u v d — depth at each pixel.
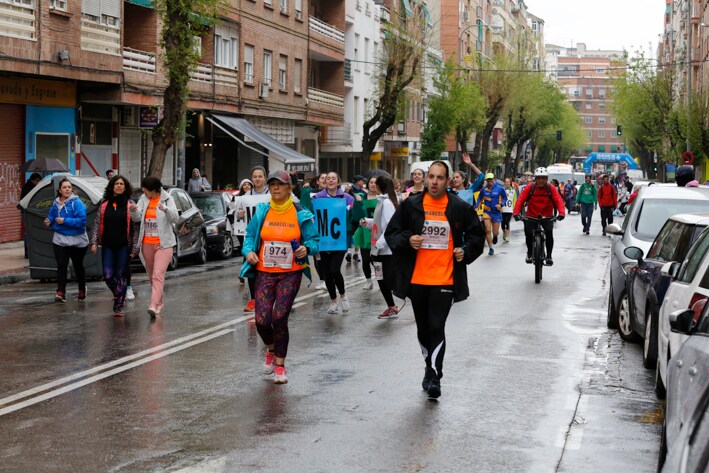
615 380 10.39
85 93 31.58
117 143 34.22
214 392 9.53
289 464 7.14
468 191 22.33
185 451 7.46
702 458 4.07
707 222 11.03
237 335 13.02
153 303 14.73
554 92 113.50
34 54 27.02
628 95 81.94
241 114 43.34
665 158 73.94
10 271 21.00
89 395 9.38
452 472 7.00
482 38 111.94
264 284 10.15
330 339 12.78
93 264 20.23
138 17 34.25
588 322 14.59
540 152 144.38
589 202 38.44
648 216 14.20
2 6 25.84
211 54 40.12
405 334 13.22
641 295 11.72
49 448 7.52
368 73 65.81
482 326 14.03
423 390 9.70
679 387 5.62
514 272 22.19
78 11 28.81
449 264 9.40
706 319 6.45
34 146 29.78
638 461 7.40
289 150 42.84
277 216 10.17
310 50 52.12
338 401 9.19
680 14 107.12
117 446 7.59
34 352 11.67
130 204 14.89
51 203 20.14
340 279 15.32
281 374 10.00
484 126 81.19
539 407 9.09
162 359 11.27
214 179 44.16
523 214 20.67
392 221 9.42
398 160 80.31
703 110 55.88
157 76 33.69
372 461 7.24
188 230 24.50
